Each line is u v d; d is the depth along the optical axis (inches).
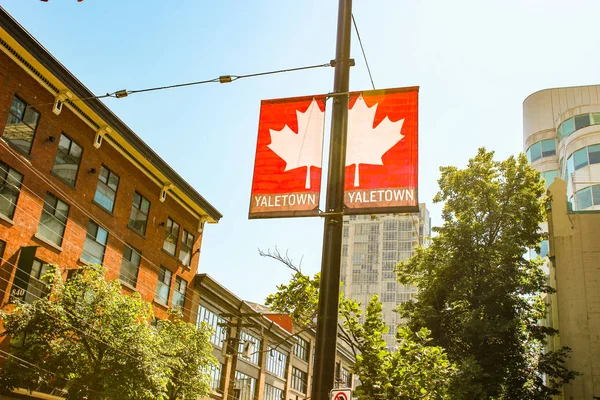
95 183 1130.7
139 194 1280.8
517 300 1189.7
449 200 1312.7
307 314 526.3
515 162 1300.4
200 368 1104.8
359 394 473.1
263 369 1750.7
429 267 1259.8
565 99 2278.5
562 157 1983.3
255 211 269.1
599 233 1374.3
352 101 280.2
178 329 1066.1
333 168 252.1
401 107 274.2
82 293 802.8
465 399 864.3
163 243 1353.3
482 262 1207.6
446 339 1128.2
